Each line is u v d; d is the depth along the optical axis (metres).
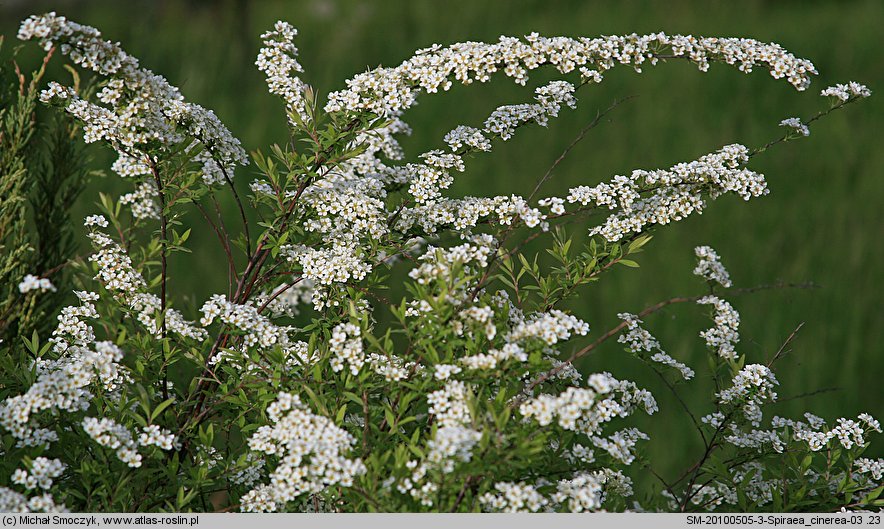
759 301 6.86
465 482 2.67
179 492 2.93
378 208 3.55
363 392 3.00
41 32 2.97
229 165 3.71
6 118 4.48
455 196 8.38
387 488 2.73
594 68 3.83
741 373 3.41
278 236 3.57
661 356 3.54
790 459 3.40
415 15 12.91
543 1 13.46
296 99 3.53
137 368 3.22
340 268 3.36
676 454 5.30
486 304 3.03
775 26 12.62
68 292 4.57
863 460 3.29
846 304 6.84
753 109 10.15
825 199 8.52
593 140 9.52
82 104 3.29
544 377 2.99
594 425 2.96
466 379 2.95
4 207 4.16
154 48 11.27
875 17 12.66
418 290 3.01
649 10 13.41
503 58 3.42
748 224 7.99
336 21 12.69
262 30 12.19
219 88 10.27
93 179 7.43
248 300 3.77
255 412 3.35
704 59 3.55
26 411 2.79
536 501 2.65
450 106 10.00
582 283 3.45
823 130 9.73
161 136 3.29
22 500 2.65
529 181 8.73
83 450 3.12
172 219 3.55
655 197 3.49
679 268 7.15
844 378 6.07
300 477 2.75
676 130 9.67
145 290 3.53
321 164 3.47
